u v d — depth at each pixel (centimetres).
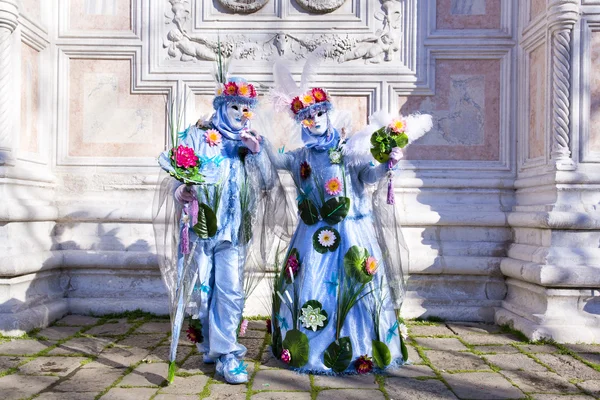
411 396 268
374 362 304
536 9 432
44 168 462
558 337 366
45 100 468
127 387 278
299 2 475
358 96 477
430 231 459
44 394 265
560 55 392
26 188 424
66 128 474
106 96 476
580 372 306
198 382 287
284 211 330
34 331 387
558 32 393
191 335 308
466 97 472
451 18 475
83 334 383
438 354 342
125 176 470
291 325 313
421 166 468
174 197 294
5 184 392
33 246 416
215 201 295
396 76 472
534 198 429
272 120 361
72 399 259
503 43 466
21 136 426
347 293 306
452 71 473
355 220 321
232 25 475
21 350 342
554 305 380
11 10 396
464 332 401
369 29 475
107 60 477
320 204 320
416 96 474
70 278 456
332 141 324
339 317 304
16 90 411
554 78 395
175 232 301
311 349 304
